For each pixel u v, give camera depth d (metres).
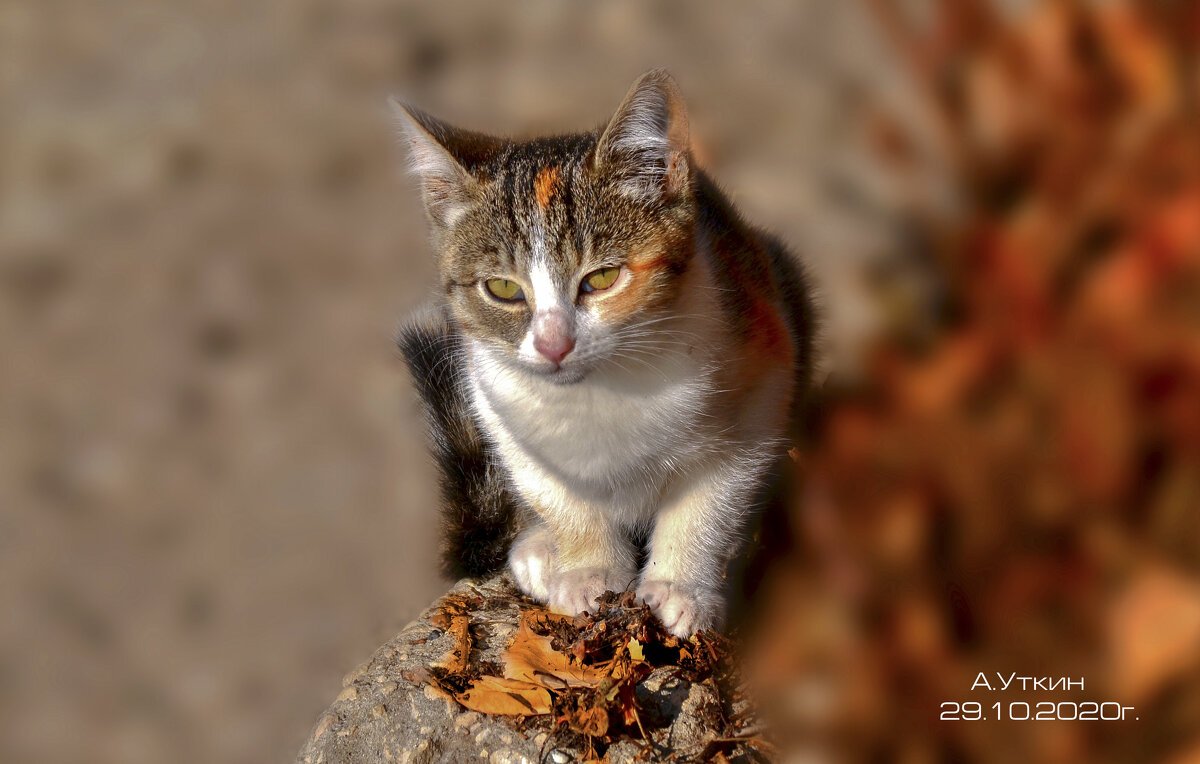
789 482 1.74
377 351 2.16
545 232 1.68
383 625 1.90
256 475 2.03
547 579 1.73
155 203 2.61
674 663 1.67
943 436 1.63
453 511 1.77
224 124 2.71
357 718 1.67
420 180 1.72
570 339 1.67
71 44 3.09
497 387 1.70
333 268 2.36
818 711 1.65
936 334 1.64
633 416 1.69
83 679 1.93
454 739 1.66
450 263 1.71
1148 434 1.60
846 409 1.67
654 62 2.35
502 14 2.73
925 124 1.63
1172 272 1.58
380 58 2.71
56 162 2.74
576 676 1.66
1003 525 1.62
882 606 1.64
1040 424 1.61
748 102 2.12
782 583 1.71
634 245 1.68
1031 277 1.60
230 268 2.40
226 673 1.91
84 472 2.07
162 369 2.27
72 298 2.45
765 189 1.97
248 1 3.12
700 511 1.71
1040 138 1.60
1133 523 1.60
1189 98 1.58
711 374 1.69
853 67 2.09
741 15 2.44
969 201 1.62
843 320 1.85
